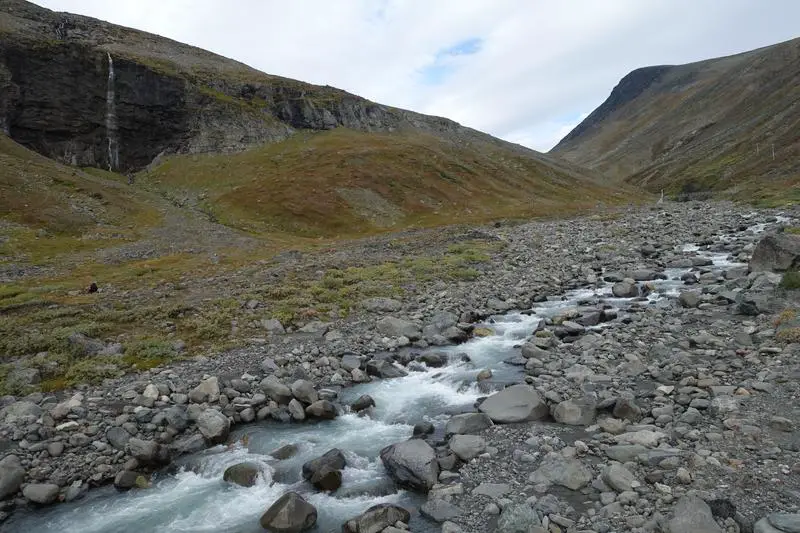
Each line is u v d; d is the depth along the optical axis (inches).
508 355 747.4
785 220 1867.6
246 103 5871.1
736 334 644.1
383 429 558.3
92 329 880.3
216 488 473.1
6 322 907.4
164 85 4987.7
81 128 4409.5
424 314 994.1
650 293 1018.7
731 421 433.4
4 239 2046.0
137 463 503.8
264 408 612.1
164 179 4384.8
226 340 864.3
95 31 6486.2
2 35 4178.2
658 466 386.0
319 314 1001.5
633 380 569.3
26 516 442.3
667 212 2805.1
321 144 5369.1
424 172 4392.2
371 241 2219.5
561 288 1177.4
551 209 3789.4
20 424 547.5
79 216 2593.5
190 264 1665.8
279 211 3218.5
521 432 488.1
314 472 463.8
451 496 398.3
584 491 376.5
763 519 302.4
